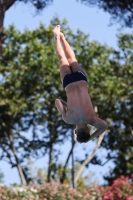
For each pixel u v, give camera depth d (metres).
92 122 17.56
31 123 62.84
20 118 62.84
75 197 35.59
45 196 35.06
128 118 62.81
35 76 58.06
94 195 38.06
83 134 17.45
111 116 62.28
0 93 58.78
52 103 60.53
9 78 58.41
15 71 57.97
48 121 62.91
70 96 17.70
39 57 56.28
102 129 17.89
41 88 59.66
